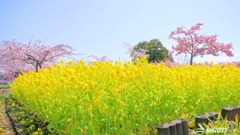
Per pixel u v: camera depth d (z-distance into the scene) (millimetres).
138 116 3631
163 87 4289
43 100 4758
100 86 4395
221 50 16812
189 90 4629
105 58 18969
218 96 4746
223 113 3906
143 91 3902
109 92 4340
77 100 3939
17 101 7746
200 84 4602
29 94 5590
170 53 18516
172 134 2859
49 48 14609
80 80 4609
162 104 3963
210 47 16922
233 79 5594
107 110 3381
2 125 4836
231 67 7426
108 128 3336
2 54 14281
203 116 3500
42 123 4699
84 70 5609
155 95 4062
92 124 3344
